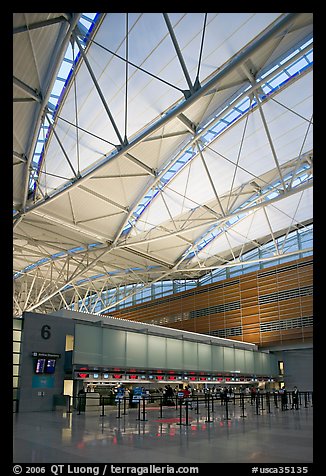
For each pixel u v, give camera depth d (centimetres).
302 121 2327
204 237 3694
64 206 2830
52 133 2173
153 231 3375
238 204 3288
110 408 2059
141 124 2138
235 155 2556
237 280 4272
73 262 4297
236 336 4134
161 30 1653
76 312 2416
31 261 4456
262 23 1638
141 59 1786
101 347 2252
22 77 1722
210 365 3108
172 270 4084
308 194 3288
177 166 2589
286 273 3869
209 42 1706
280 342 3766
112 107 2033
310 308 3616
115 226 3131
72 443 869
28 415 1698
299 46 1830
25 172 2380
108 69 1831
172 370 2717
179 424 1252
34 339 2044
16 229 3344
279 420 1430
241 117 2241
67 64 1781
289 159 2698
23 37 1516
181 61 1372
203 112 2155
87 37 1670
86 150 2327
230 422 1355
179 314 4778
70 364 2116
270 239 4200
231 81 1977
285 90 2094
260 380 3569
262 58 1869
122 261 4172
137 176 2589
